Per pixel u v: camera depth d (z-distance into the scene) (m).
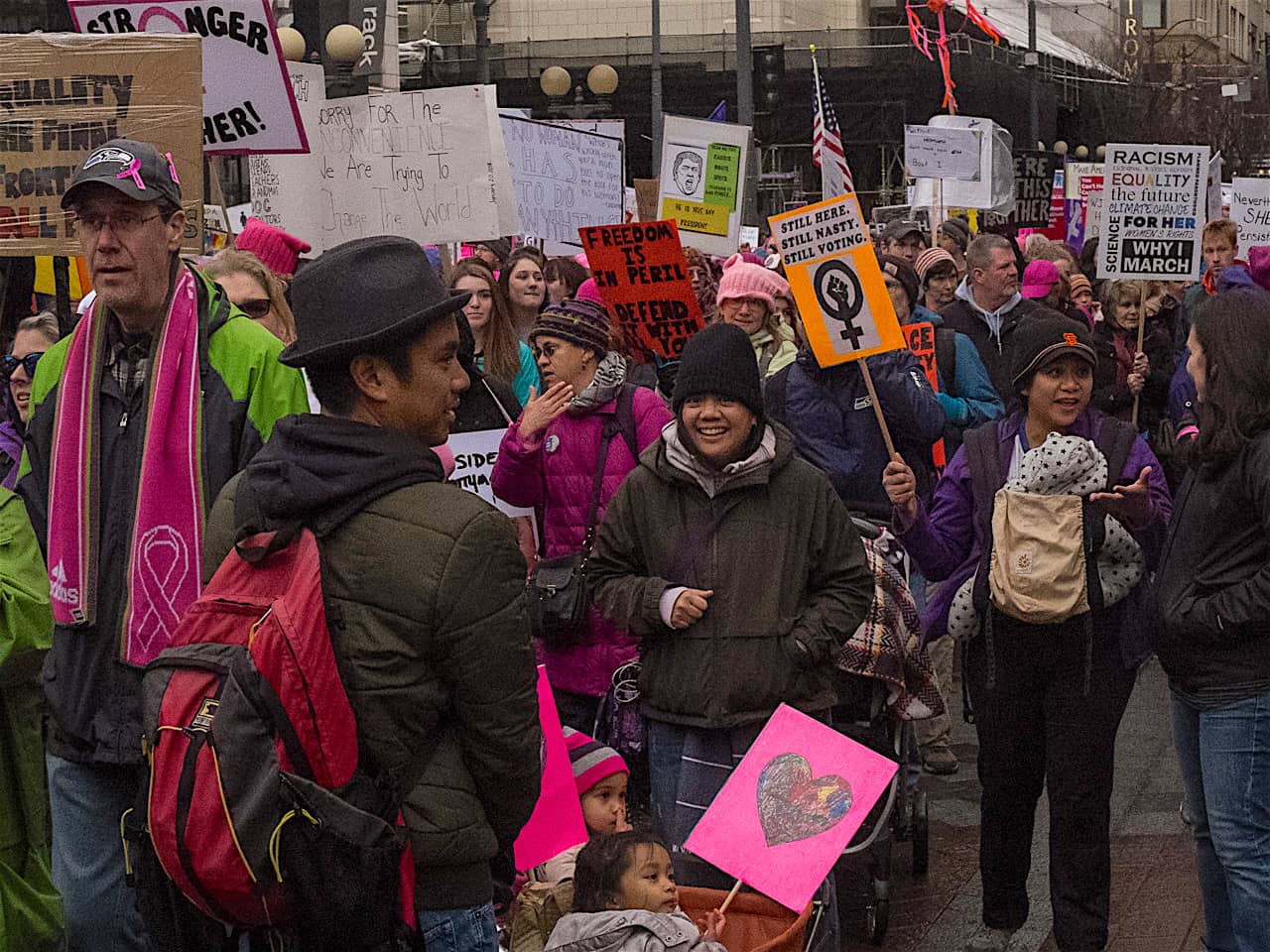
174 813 2.80
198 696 2.85
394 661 2.88
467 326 6.09
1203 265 14.42
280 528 2.92
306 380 4.44
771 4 43.59
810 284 5.54
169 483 3.80
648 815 5.70
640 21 44.84
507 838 3.11
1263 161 48.66
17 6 15.30
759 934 4.46
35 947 4.38
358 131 7.40
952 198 15.93
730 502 4.64
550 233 10.67
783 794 4.52
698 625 4.62
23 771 4.31
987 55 45.16
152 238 3.81
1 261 7.55
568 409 5.60
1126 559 4.98
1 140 4.75
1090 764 5.06
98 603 3.82
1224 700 4.43
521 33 45.06
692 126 10.75
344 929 2.82
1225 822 4.46
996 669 5.15
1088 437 5.14
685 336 7.11
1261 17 100.19
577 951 3.97
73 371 3.89
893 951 5.54
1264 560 4.39
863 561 4.71
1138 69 56.25
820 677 4.73
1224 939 4.82
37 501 4.03
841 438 6.42
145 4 6.06
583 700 5.50
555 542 5.66
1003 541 5.00
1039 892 6.09
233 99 6.09
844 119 41.47
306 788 2.79
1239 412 4.35
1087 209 18.55
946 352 7.95
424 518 2.91
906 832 6.12
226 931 3.02
